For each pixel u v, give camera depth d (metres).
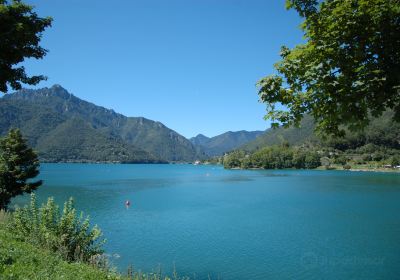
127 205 64.06
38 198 69.19
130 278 16.89
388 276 24.94
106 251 31.44
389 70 6.76
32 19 14.91
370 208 59.75
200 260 29.17
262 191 95.75
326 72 7.30
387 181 128.88
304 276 25.22
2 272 10.97
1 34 13.13
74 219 19.42
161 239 36.50
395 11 6.61
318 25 7.74
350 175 173.88
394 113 7.27
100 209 59.44
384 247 32.94
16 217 19.56
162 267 27.16
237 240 35.97
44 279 11.20
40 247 16.67
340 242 34.94
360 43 7.10
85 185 111.06
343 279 24.61
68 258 16.97
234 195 85.25
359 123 7.57
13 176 38.50
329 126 8.50
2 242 15.18
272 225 44.28
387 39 6.84
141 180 145.88
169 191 96.75
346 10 7.19
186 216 52.22
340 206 62.50
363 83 7.05
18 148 39.53
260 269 26.86
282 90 8.14
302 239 36.44
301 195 83.69
